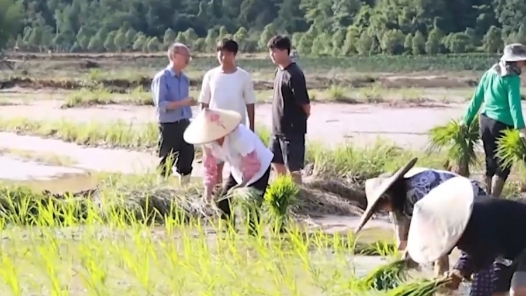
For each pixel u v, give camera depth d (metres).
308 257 8.64
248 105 12.43
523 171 12.47
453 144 12.47
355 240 9.66
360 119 27.23
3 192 12.00
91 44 97.75
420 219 6.64
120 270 8.44
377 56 86.31
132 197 12.05
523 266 6.75
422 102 32.84
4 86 46.44
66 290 7.84
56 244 8.90
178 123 13.03
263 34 98.00
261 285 8.09
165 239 9.77
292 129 12.63
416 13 98.06
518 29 94.56
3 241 9.79
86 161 18.53
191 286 7.99
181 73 13.20
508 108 11.98
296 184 12.34
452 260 9.02
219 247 8.91
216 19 111.94
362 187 13.91
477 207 6.68
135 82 47.41
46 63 69.50
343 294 7.89
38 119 27.03
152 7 110.56
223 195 10.33
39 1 111.81
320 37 97.12
